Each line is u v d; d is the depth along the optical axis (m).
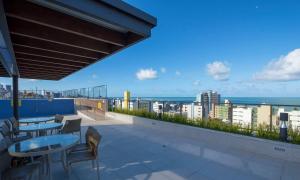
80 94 16.39
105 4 2.36
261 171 3.37
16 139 4.07
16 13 2.32
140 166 3.61
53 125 4.75
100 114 12.12
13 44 3.55
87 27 3.01
